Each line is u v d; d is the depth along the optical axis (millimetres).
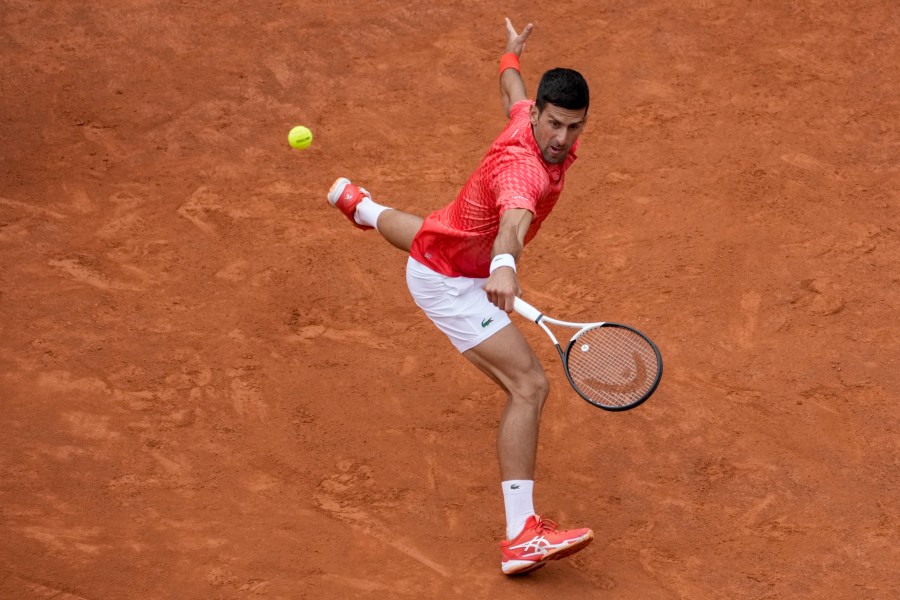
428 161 34906
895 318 27234
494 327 19672
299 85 38844
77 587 19125
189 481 22203
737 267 29328
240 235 31203
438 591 19469
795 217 31375
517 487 19312
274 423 24047
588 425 24125
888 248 29969
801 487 22172
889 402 24438
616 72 39094
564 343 26875
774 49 40281
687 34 41219
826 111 36750
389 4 43562
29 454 22656
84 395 24594
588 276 29328
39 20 41938
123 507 21359
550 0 43750
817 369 25578
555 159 18328
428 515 21547
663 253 30062
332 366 25969
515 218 17234
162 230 31344
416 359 26312
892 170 33594
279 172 34406
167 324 27297
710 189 32781
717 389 25031
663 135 35625
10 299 27984
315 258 30203
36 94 37906
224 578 19578
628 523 21406
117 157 34906
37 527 20641
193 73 39312
